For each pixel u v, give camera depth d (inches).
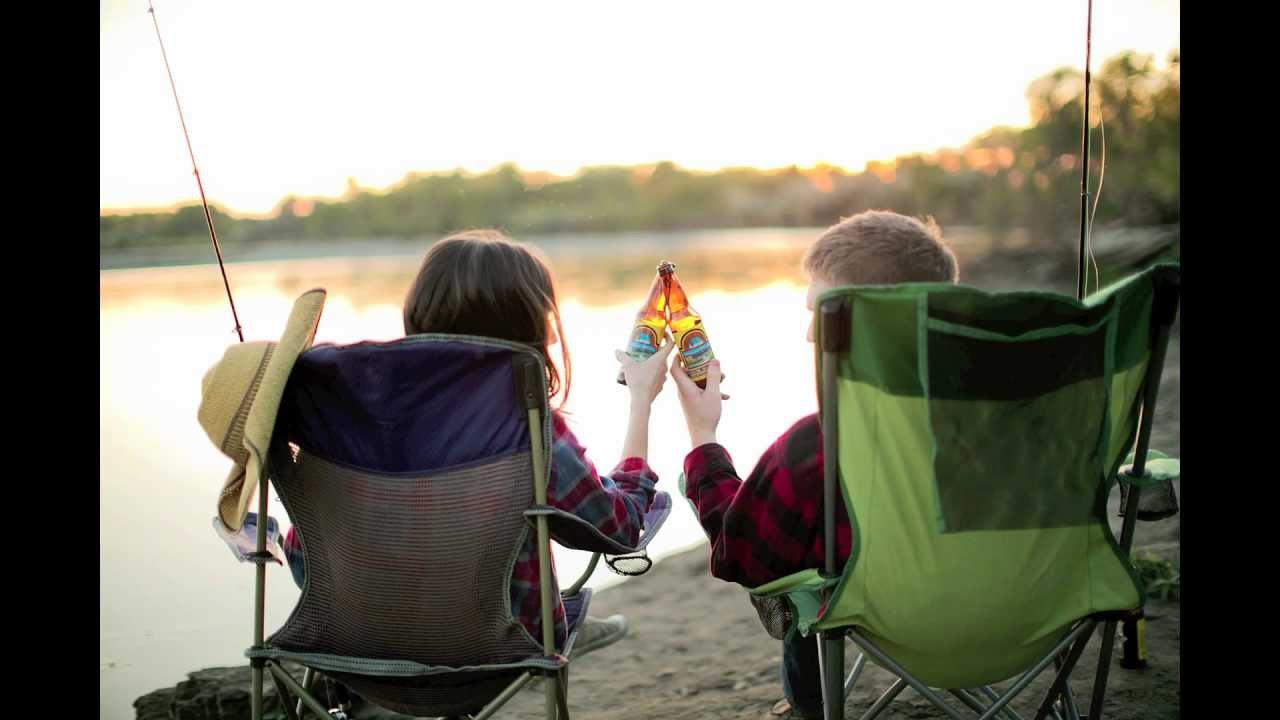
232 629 120.0
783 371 228.2
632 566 80.7
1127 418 71.1
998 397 66.4
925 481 67.4
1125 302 67.3
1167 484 74.9
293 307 68.4
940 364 65.4
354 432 68.7
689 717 99.3
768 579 75.5
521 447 69.0
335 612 71.4
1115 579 70.8
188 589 130.9
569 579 137.3
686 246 590.9
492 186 843.4
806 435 72.4
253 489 67.1
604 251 562.9
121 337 290.4
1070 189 490.6
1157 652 103.0
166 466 178.7
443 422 68.7
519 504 69.2
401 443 68.7
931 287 64.1
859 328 65.5
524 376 67.6
